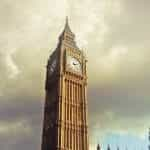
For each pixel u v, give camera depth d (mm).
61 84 104562
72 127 99500
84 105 105812
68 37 116938
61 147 93000
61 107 100250
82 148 97625
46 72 115812
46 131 103312
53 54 115750
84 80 110688
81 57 114500
